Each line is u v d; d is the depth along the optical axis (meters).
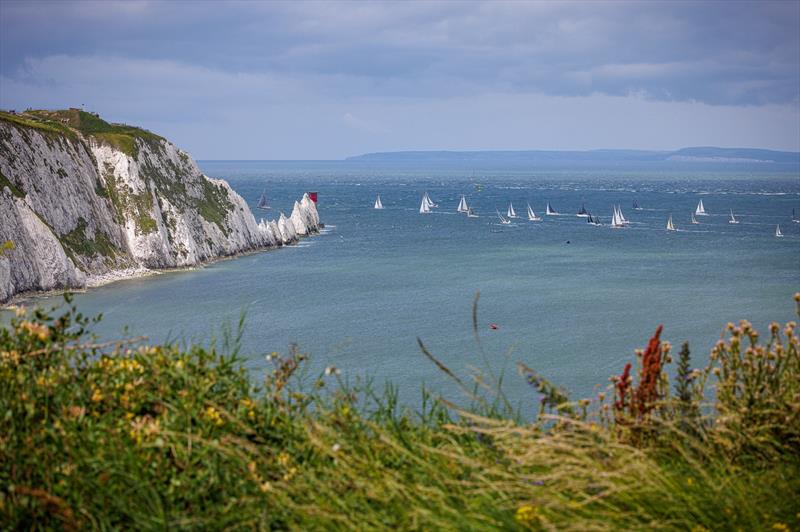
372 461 6.48
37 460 5.75
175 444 6.15
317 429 6.71
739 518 5.85
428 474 6.34
